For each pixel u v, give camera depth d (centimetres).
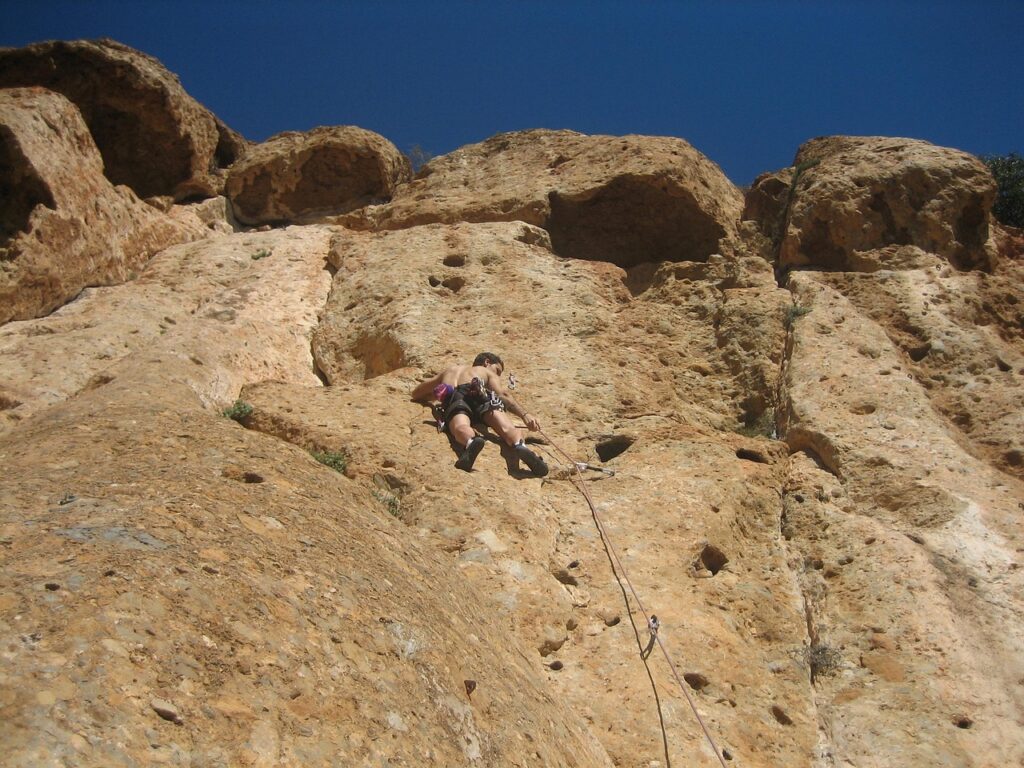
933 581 735
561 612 678
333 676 432
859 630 705
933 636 688
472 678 505
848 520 816
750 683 662
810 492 856
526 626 658
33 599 396
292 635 443
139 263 1414
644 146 1463
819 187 1312
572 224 1421
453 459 826
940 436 908
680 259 1400
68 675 363
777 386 1044
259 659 416
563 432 913
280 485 621
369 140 1800
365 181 1811
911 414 939
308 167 1803
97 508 507
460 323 1122
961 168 1302
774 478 874
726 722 627
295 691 410
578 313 1137
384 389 966
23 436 714
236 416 886
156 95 1694
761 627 718
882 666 674
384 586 534
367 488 770
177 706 372
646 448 905
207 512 530
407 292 1175
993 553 761
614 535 770
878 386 980
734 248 1368
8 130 1252
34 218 1230
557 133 1630
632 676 640
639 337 1138
